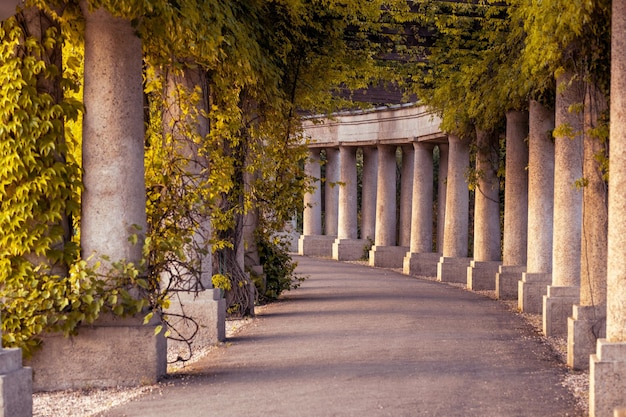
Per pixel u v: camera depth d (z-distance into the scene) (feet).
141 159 43.24
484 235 101.40
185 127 54.39
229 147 71.67
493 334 58.95
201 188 54.70
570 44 48.11
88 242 42.24
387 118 135.54
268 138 77.82
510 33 73.87
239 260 74.02
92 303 41.09
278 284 86.94
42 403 38.04
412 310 74.23
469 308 77.41
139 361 41.68
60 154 41.27
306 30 78.23
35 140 40.16
